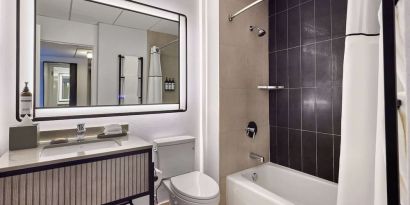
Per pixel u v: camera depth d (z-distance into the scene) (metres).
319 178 1.86
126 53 1.70
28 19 1.33
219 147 1.91
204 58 2.09
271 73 2.26
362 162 1.15
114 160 1.12
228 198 1.91
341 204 1.17
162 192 1.87
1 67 1.26
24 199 0.89
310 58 1.92
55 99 1.42
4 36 1.27
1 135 1.26
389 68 0.54
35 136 1.18
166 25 1.90
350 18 1.18
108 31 1.63
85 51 1.53
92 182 1.05
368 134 1.15
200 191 1.46
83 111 1.52
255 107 2.17
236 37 2.01
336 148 1.76
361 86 1.16
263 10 2.24
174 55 1.94
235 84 2.01
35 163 0.91
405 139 0.49
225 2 1.94
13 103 1.29
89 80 1.55
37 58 1.36
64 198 0.98
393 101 0.53
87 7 1.54
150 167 1.24
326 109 1.82
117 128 1.52
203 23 2.10
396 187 0.51
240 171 2.04
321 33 1.84
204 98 2.10
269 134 2.29
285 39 2.13
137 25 1.75
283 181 2.06
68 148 1.30
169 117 1.92
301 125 2.01
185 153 1.83
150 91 1.82
